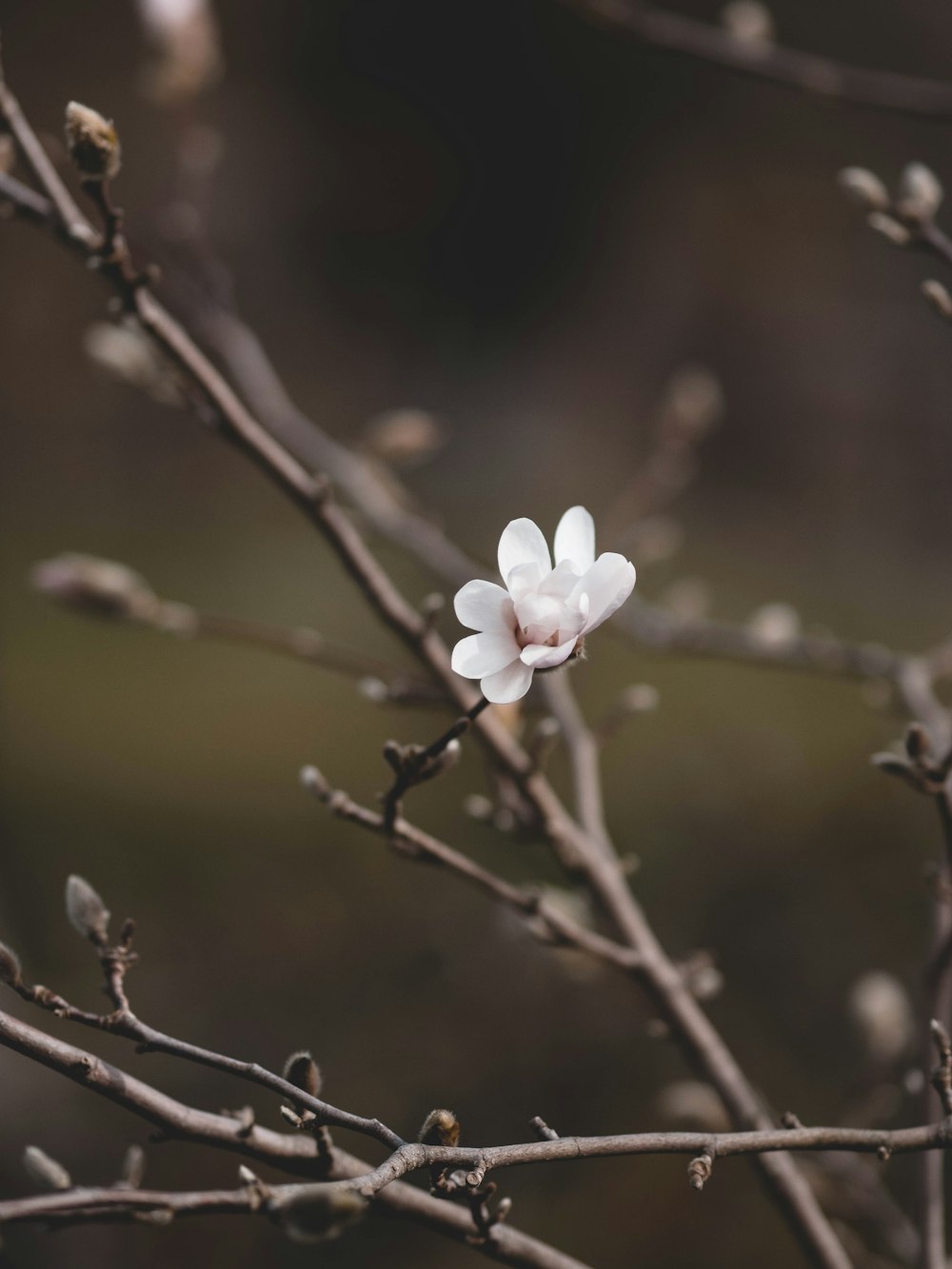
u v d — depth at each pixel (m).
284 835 3.35
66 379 5.07
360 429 5.79
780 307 5.84
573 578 1.05
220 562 4.77
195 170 1.70
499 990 2.81
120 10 5.10
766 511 5.50
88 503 4.96
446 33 6.14
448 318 6.36
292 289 5.93
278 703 3.98
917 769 1.17
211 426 1.26
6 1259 2.25
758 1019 2.77
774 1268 2.33
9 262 4.96
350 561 1.26
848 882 3.11
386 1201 1.10
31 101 5.05
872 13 5.47
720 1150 1.06
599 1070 2.68
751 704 3.85
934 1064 1.23
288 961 3.00
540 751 1.25
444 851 1.20
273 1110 2.61
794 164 5.84
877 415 5.56
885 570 5.13
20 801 3.35
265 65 5.87
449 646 2.10
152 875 3.19
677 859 3.22
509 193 6.67
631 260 6.23
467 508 5.45
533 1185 2.52
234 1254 2.39
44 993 1.06
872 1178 1.30
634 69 6.09
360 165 6.14
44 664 4.11
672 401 1.98
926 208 1.29
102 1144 2.46
